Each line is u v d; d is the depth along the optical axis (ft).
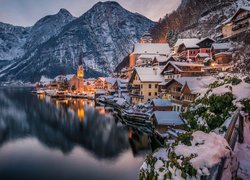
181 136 39.91
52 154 134.51
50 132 186.91
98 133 179.63
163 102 185.06
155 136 149.28
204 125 49.90
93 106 336.70
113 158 126.72
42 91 625.41
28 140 164.96
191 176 31.19
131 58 442.91
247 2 415.64
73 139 165.78
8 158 128.67
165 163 36.04
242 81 54.65
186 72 210.79
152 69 264.31
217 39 301.63
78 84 583.58
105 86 480.23
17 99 449.89
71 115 261.85
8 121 230.68
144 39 535.19
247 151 38.50
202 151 33.45
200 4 584.40
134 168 112.98
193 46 294.05
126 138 163.63
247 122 44.21
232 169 32.91
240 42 217.15
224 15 426.10
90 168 114.32
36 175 106.93
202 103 55.52
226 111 47.70
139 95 252.42
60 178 103.14
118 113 265.34
